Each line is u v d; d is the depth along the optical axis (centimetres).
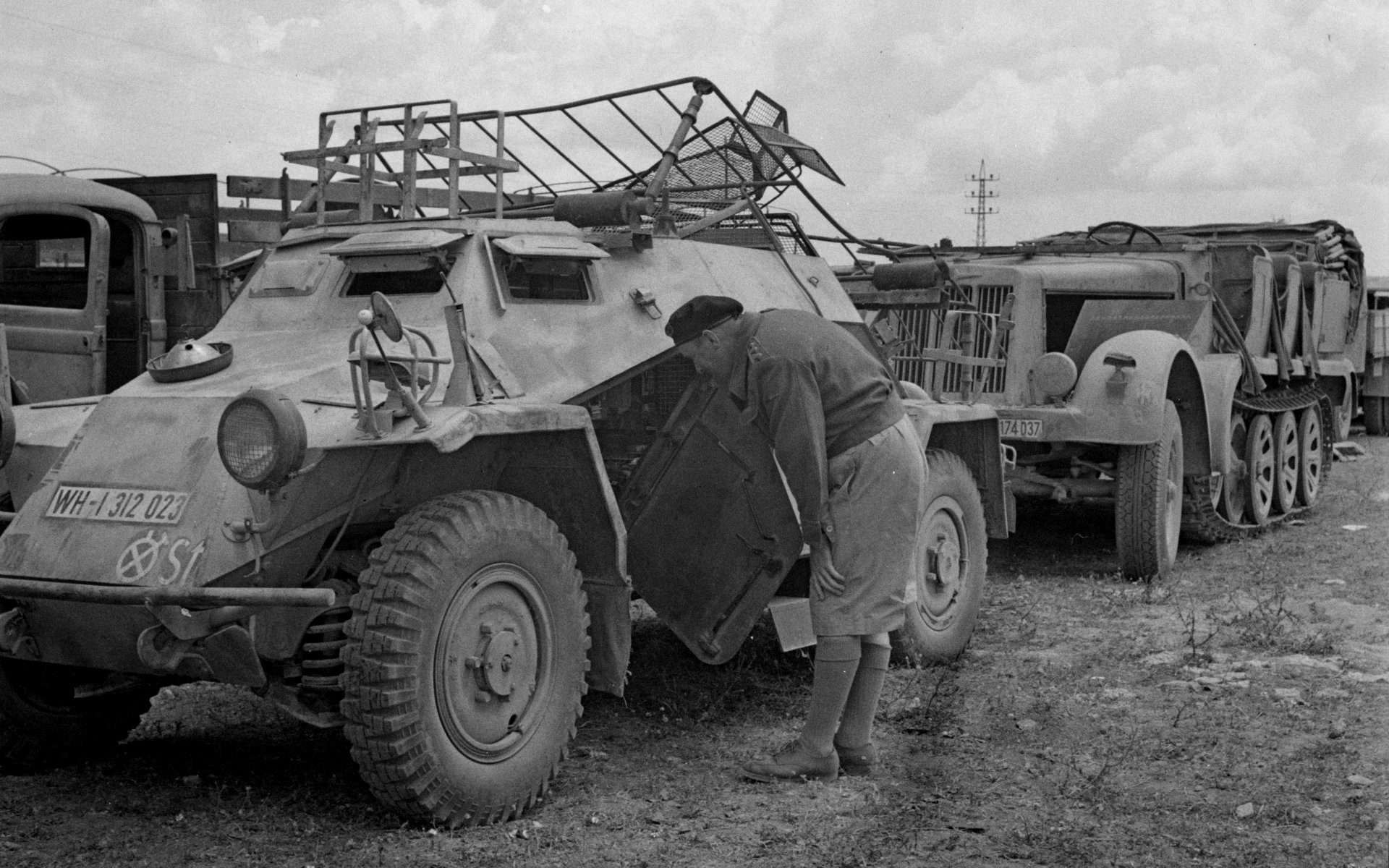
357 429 367
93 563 368
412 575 362
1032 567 830
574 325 462
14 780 425
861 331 610
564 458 421
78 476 391
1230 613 677
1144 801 396
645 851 358
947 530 584
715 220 559
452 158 487
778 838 366
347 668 359
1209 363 881
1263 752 445
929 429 575
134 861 348
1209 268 959
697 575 483
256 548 362
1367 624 648
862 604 418
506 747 386
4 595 369
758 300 541
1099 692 528
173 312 891
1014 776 421
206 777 426
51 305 848
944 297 639
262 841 363
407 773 360
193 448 382
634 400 527
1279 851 353
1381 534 959
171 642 362
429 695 363
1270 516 1028
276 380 404
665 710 508
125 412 404
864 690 428
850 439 416
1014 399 845
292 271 491
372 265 468
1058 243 1090
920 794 403
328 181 536
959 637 585
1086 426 774
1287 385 1065
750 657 579
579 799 404
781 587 528
